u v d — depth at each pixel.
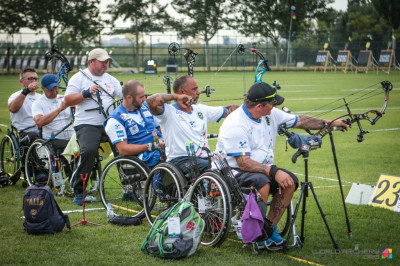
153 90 9.41
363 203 6.59
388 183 6.54
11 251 5.01
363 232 5.53
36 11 49.38
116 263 4.70
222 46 53.00
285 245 4.95
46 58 8.01
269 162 5.29
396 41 52.09
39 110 7.63
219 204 5.22
